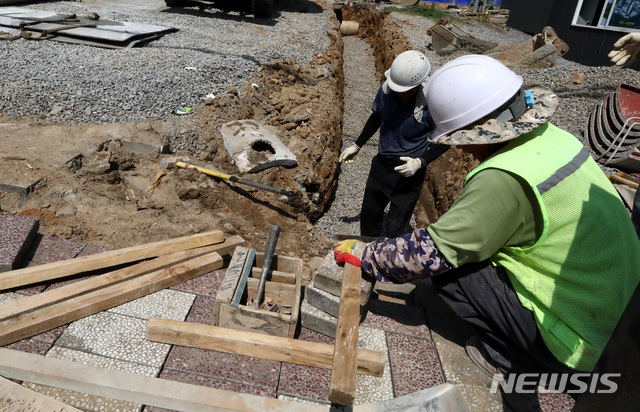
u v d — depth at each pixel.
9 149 3.72
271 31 9.80
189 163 4.24
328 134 5.61
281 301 2.31
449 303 1.94
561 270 1.65
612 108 6.06
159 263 2.44
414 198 3.57
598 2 12.70
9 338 1.90
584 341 1.65
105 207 3.42
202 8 11.02
